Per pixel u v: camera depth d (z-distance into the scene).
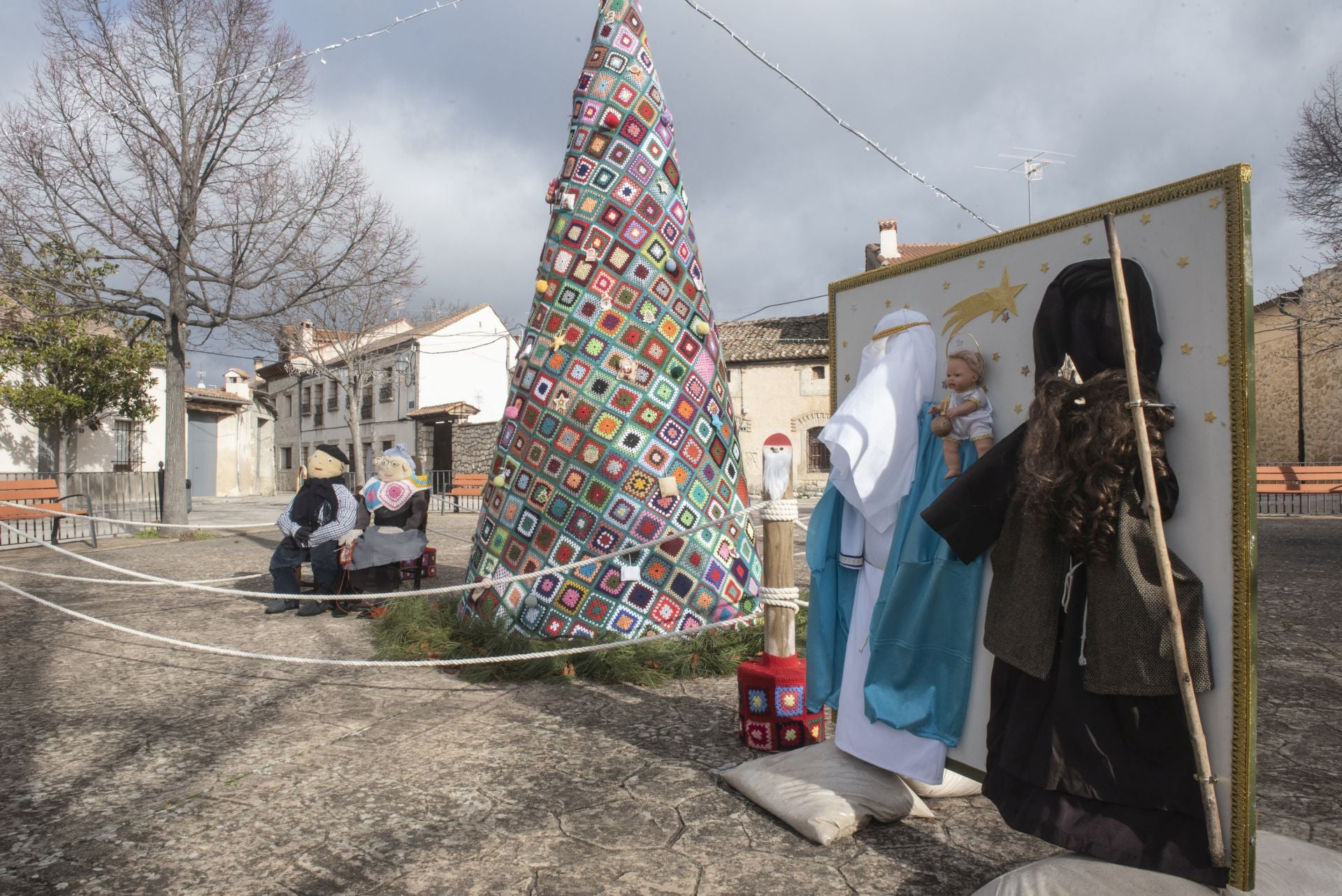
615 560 5.26
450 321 33.31
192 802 3.24
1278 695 4.48
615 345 5.44
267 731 4.08
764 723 3.67
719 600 5.48
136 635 6.34
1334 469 15.86
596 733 4.00
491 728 4.10
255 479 35.12
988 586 2.82
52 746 3.89
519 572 5.44
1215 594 2.16
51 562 10.81
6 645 6.05
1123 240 2.40
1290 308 19.47
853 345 3.55
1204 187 2.19
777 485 3.75
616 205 5.64
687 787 3.35
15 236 13.62
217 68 13.88
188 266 14.26
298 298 15.04
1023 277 2.74
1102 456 2.18
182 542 13.66
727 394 6.04
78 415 19.75
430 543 12.87
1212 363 2.17
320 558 7.05
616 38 5.86
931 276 3.13
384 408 34.25
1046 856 2.77
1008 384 2.77
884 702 2.97
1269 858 2.41
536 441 5.48
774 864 2.72
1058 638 2.34
